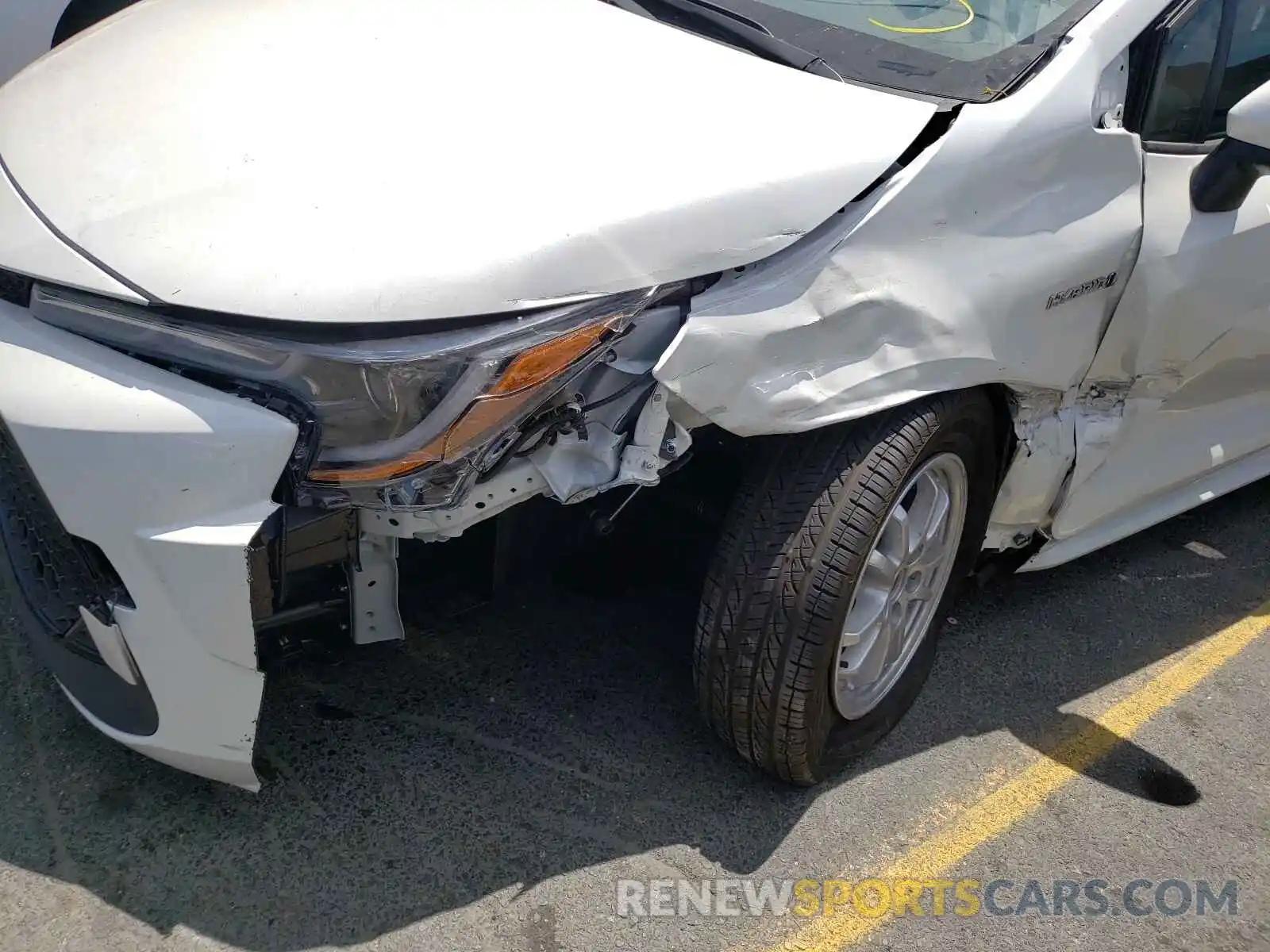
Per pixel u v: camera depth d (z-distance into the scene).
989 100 2.13
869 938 2.06
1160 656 3.03
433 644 2.62
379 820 2.15
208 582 1.65
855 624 2.27
